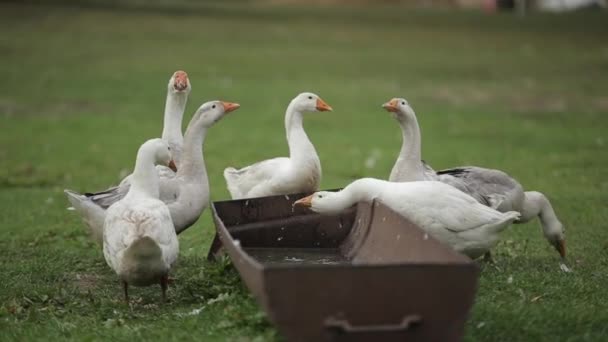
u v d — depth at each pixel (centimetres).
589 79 2872
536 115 2289
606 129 2069
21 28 3616
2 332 733
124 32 3653
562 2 5412
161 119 2216
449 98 2545
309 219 898
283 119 2222
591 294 790
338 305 589
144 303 817
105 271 953
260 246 897
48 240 1111
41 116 2225
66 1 4366
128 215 772
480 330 682
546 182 1447
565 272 873
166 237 771
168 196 906
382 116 2292
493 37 3909
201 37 3641
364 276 588
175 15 4250
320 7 5047
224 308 746
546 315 714
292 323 590
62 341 705
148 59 3083
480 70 3039
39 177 1568
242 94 2525
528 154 1755
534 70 3047
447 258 651
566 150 1795
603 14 4791
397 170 962
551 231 961
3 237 1125
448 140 1945
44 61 2973
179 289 856
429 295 592
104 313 784
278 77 2842
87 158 1756
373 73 2962
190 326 716
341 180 1541
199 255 1012
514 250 1012
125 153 1809
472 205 806
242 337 678
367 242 833
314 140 1980
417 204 804
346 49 3491
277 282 584
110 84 2645
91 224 905
